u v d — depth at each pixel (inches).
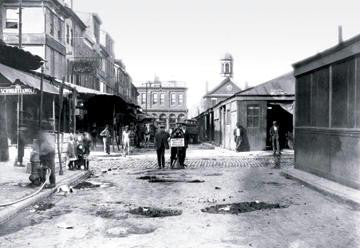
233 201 389.7
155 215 326.0
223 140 1505.9
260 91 1212.5
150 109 4052.7
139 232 273.7
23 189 426.6
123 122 1625.2
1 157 721.0
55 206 366.0
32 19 1279.5
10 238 259.1
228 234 267.6
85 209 351.9
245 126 1214.9
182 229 281.0
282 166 777.6
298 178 531.8
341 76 453.7
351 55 415.2
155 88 4055.1
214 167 753.6
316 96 542.6
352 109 424.8
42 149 448.8
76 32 1647.4
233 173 646.5
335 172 473.4
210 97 3695.9
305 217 318.0
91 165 801.6
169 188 479.5
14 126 890.1
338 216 321.1
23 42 1270.9
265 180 555.5
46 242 249.4
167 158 984.9
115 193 441.1
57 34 1406.3
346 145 440.5
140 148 1567.4
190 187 487.5
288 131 1355.8
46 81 880.9
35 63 762.2
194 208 355.3
